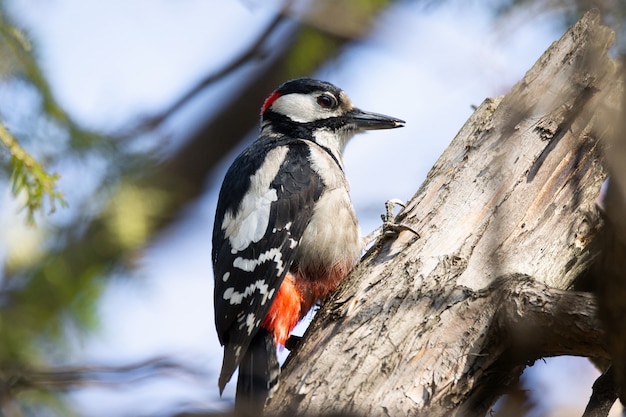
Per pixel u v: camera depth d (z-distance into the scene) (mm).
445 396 7527
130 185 11523
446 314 7820
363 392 7457
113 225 11422
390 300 8016
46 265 11273
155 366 9320
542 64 9000
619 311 7102
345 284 8750
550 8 9688
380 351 7660
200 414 7371
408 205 8945
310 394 7512
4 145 8984
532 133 8711
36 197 8953
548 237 8359
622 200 6859
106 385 9328
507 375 7871
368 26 11438
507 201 8438
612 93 8562
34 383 9609
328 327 8078
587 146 8602
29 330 11094
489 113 9195
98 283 11477
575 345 7613
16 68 9766
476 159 8836
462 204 8586
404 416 7328
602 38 8812
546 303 7574
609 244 7098
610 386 7957
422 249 8398
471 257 8172
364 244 10992
